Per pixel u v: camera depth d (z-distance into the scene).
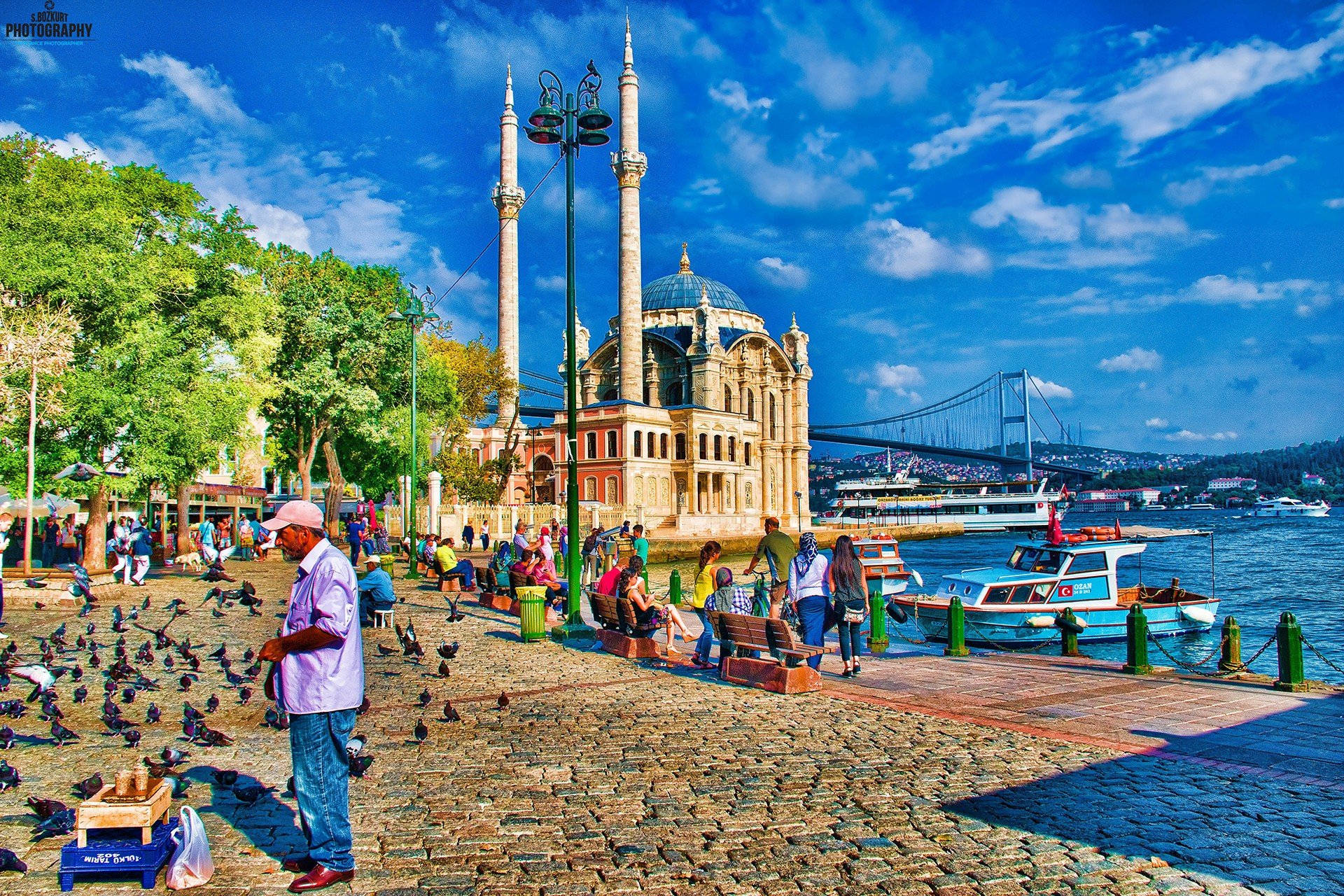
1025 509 174.50
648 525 81.31
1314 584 49.31
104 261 28.80
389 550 38.62
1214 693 13.52
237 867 6.55
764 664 14.03
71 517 40.62
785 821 7.86
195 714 9.77
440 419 57.38
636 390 89.31
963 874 6.77
